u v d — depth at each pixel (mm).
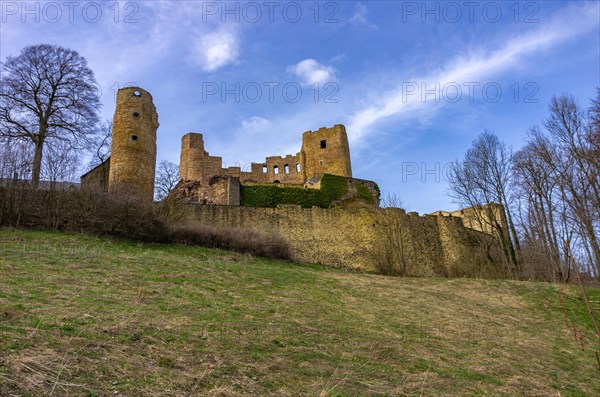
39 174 20047
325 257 26797
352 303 13805
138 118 29594
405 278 21344
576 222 25438
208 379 6273
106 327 7547
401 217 29906
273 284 14891
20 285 9539
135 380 5789
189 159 48625
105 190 22344
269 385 6496
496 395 7930
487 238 33719
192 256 18188
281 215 27297
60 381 5340
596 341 13812
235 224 25859
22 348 6055
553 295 18641
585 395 8969
